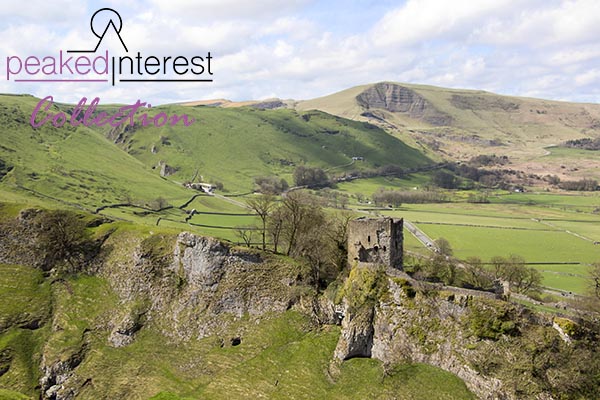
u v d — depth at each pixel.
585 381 65.88
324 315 94.00
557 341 68.88
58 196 195.25
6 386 91.69
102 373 93.38
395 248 90.69
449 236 194.25
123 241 121.00
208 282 105.44
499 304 73.75
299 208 115.50
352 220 92.19
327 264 101.44
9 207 126.56
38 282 113.38
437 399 71.06
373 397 74.31
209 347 96.19
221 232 172.38
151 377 91.06
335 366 82.69
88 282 114.50
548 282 137.88
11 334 100.62
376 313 83.69
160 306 106.69
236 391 83.25
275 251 114.19
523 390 67.06
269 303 100.81
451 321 76.62
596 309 89.38
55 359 96.06
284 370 85.25
